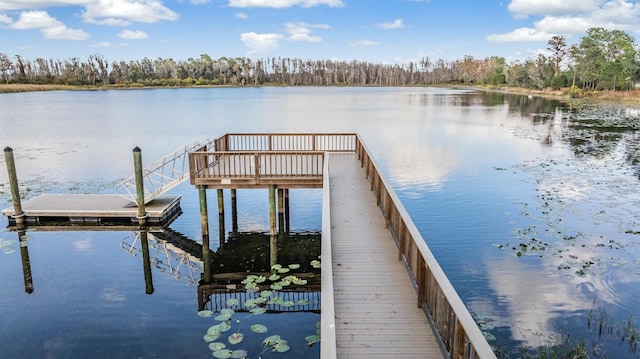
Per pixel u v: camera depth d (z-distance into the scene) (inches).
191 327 249.4
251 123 1176.2
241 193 553.6
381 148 789.9
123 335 241.6
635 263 307.9
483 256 324.8
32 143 902.4
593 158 687.1
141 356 221.1
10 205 467.5
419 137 924.0
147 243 386.3
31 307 274.2
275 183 368.8
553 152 741.3
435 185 530.6
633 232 367.9
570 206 441.1
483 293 269.3
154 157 750.5
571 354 208.1
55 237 394.3
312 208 483.2
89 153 788.6
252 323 249.6
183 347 229.0
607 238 355.6
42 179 591.5
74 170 650.2
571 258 318.3
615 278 286.8
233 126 1117.1
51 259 348.8
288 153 373.4
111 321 257.0
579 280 285.1
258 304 273.3
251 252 367.2
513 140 876.0
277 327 246.2
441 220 406.6
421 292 175.0
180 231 417.7
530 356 206.8
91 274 323.6
